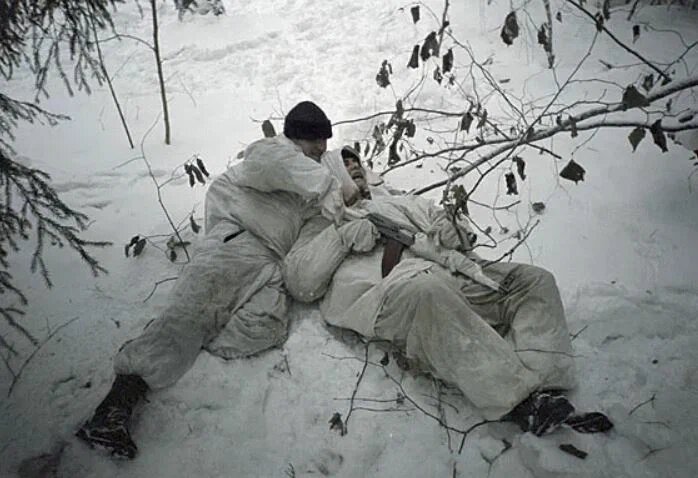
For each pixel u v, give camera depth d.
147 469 2.57
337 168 3.51
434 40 3.50
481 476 2.53
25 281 3.41
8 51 3.52
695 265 3.46
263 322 3.00
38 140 4.64
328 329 3.14
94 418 2.61
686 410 2.71
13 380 2.91
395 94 5.07
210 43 5.95
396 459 2.60
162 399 2.79
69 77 5.50
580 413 2.68
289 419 2.75
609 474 2.46
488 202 3.98
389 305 2.76
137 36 6.21
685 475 2.46
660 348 3.04
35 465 2.58
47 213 3.86
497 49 5.70
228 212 3.35
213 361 2.92
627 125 3.45
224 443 2.66
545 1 3.73
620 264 3.51
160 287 3.41
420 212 3.31
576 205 3.91
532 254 3.59
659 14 6.30
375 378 2.90
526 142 3.52
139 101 5.20
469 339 2.65
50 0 3.37
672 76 5.06
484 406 2.62
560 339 2.80
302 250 3.19
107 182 4.21
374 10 6.53
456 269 2.96
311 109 3.41
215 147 4.60
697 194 3.90
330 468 2.60
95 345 3.08
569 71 5.31
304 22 6.33
